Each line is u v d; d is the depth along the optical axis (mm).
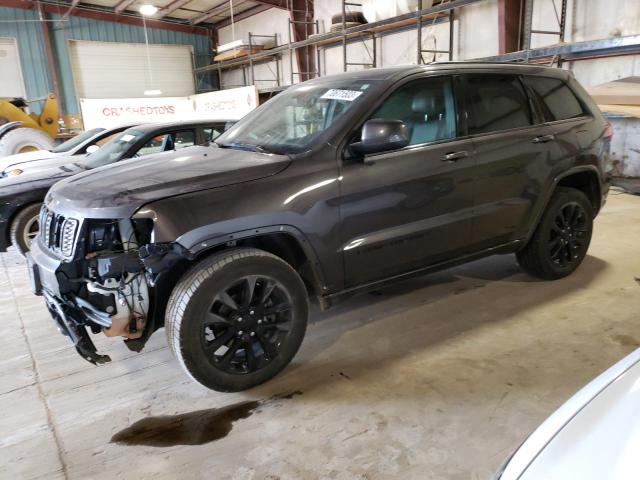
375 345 2889
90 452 2092
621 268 3951
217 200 2240
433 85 2928
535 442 1203
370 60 11406
